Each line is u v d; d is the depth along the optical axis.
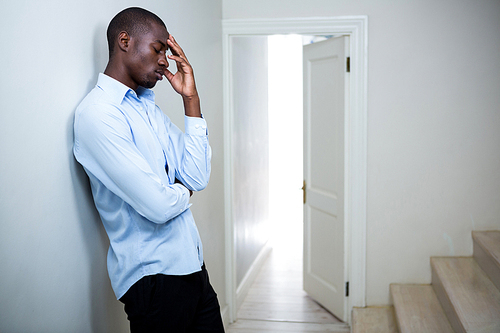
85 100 1.17
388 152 2.75
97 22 1.32
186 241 1.27
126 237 1.25
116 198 1.23
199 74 2.31
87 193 1.29
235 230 3.11
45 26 1.07
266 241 4.32
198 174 1.36
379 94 2.71
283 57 6.82
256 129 3.81
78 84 1.22
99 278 1.38
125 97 1.21
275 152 7.00
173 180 1.34
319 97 3.00
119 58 1.20
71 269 1.22
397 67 2.68
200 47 2.32
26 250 1.03
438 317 2.39
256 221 3.87
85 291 1.30
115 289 1.28
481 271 2.56
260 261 3.97
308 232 3.30
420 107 2.69
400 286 2.81
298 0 2.70
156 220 1.15
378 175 2.77
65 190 1.18
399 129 2.72
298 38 6.72
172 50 1.32
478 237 2.62
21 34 0.99
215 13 2.61
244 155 3.39
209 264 2.57
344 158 2.78
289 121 6.92
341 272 2.91
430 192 2.75
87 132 1.12
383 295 2.88
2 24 0.93
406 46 2.65
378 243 2.83
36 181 1.06
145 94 1.34
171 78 1.31
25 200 1.02
